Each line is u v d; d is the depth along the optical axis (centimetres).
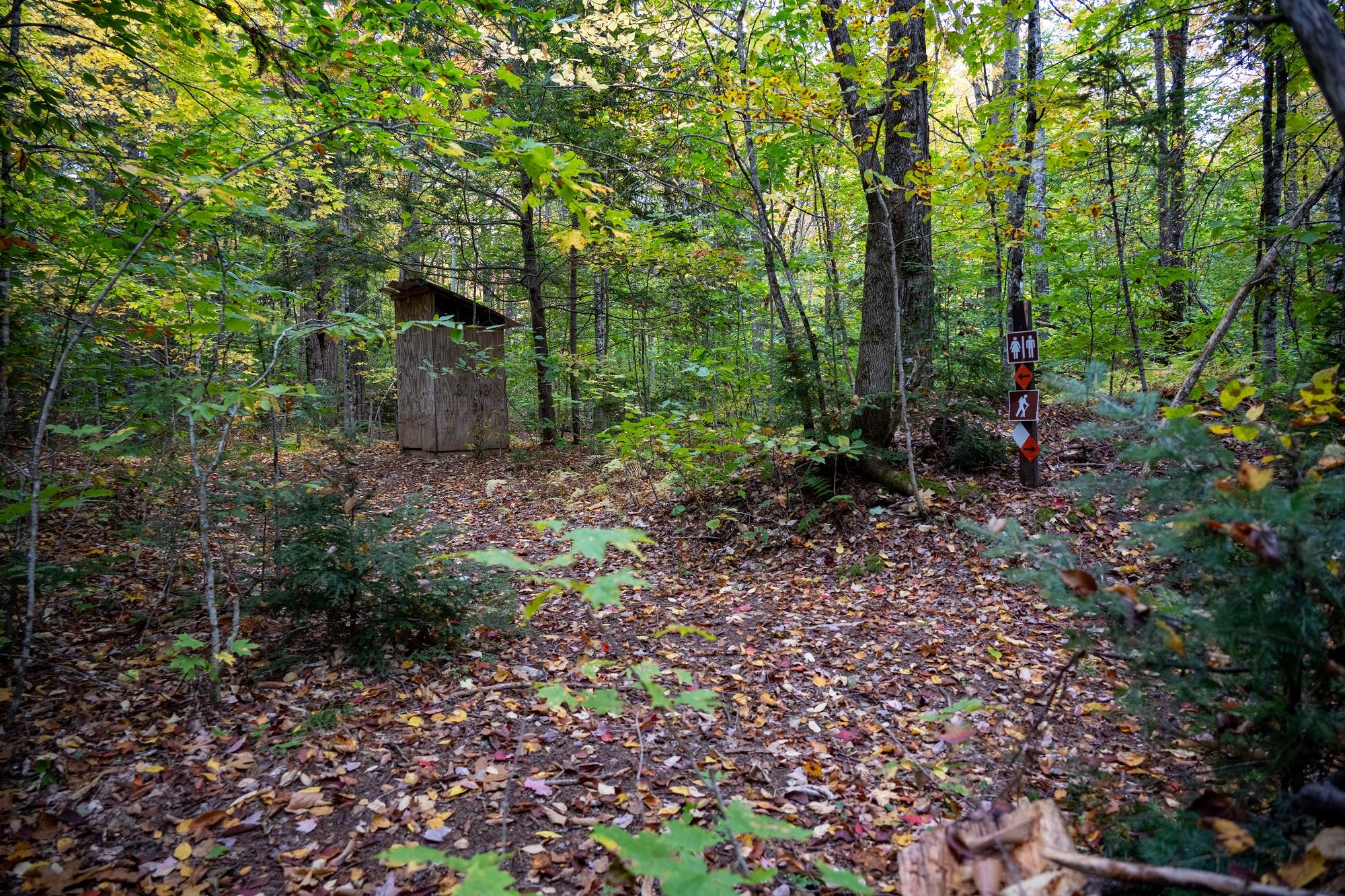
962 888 145
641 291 1160
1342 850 119
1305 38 133
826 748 329
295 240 1062
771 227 712
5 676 367
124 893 234
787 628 471
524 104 934
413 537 430
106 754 315
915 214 673
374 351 1585
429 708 363
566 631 478
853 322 1100
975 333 847
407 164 455
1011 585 490
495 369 1172
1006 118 606
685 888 110
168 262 409
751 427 641
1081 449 680
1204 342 743
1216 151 729
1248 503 149
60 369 316
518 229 1289
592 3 562
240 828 268
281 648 418
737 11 731
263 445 559
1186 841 150
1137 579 443
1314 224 394
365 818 276
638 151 898
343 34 413
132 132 618
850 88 594
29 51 535
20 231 406
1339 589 143
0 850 249
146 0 384
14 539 436
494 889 108
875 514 619
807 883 236
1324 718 139
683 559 630
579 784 299
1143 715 183
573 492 869
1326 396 169
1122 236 837
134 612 469
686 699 166
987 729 334
